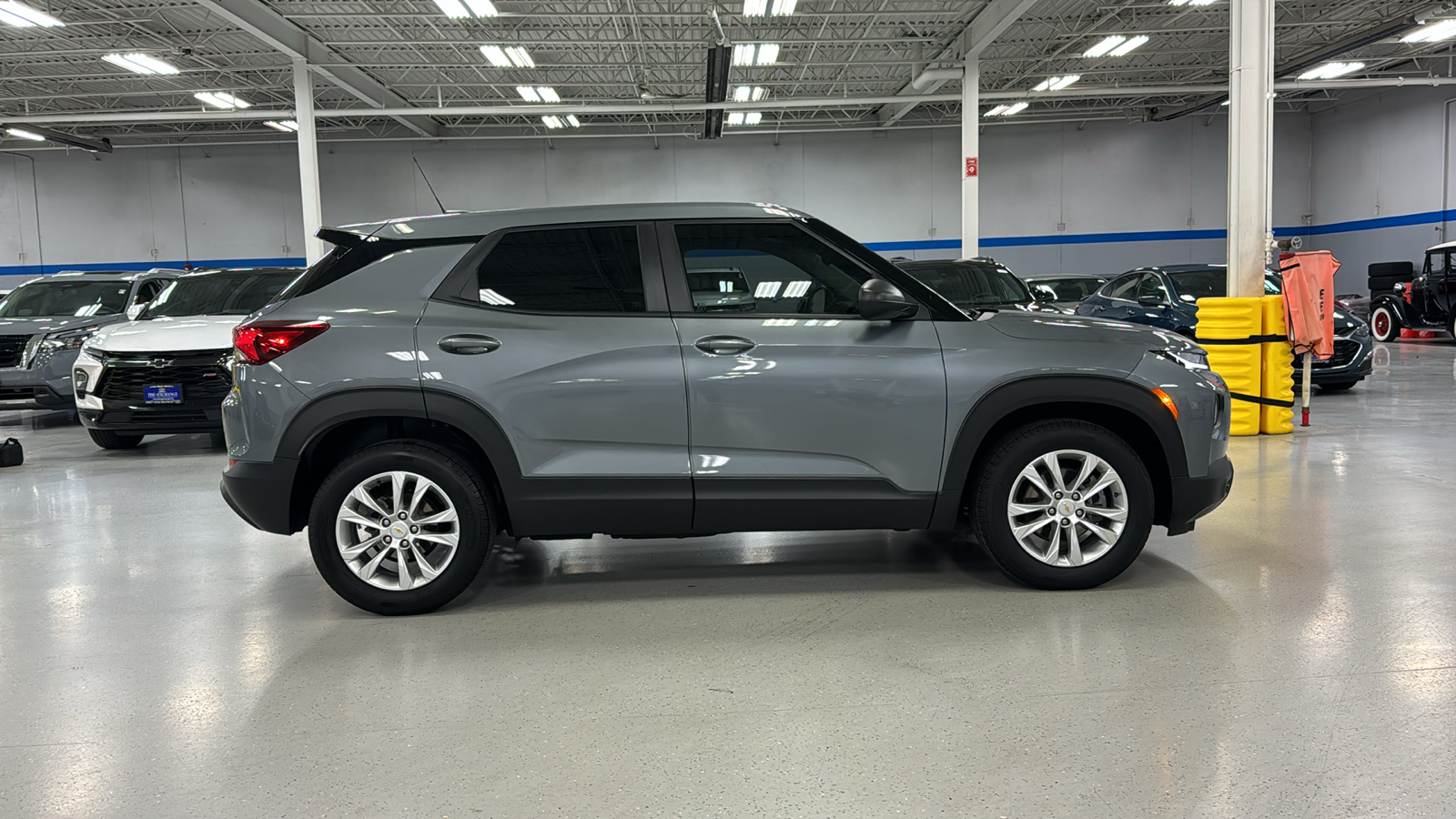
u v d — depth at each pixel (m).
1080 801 1.91
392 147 22.73
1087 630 2.95
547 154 22.89
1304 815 1.84
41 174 22.61
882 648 2.84
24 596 3.65
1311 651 2.72
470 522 3.19
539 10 14.75
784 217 3.28
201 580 3.83
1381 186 21.66
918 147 23.11
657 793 2.00
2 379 8.66
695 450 3.15
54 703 2.56
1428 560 3.65
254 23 14.17
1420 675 2.52
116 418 6.76
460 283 3.19
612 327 3.15
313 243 16.36
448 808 1.95
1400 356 14.12
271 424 3.11
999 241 23.50
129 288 10.27
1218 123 23.16
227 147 22.69
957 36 16.58
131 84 19.05
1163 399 3.20
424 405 3.10
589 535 3.22
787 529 3.23
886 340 3.18
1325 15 16.72
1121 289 10.61
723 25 15.94
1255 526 4.27
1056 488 3.27
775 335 3.16
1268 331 7.07
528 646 2.94
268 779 2.09
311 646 2.98
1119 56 18.31
